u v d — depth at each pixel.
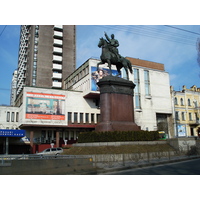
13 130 36.56
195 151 20.55
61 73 70.12
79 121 47.47
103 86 18.81
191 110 60.25
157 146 19.06
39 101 43.66
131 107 19.20
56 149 32.16
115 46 20.23
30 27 72.75
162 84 58.38
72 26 76.06
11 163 10.30
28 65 70.12
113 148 16.66
